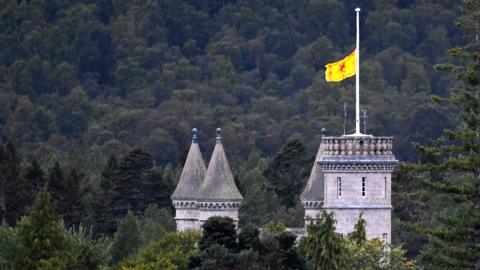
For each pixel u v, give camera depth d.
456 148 198.00
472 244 196.62
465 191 196.88
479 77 197.38
